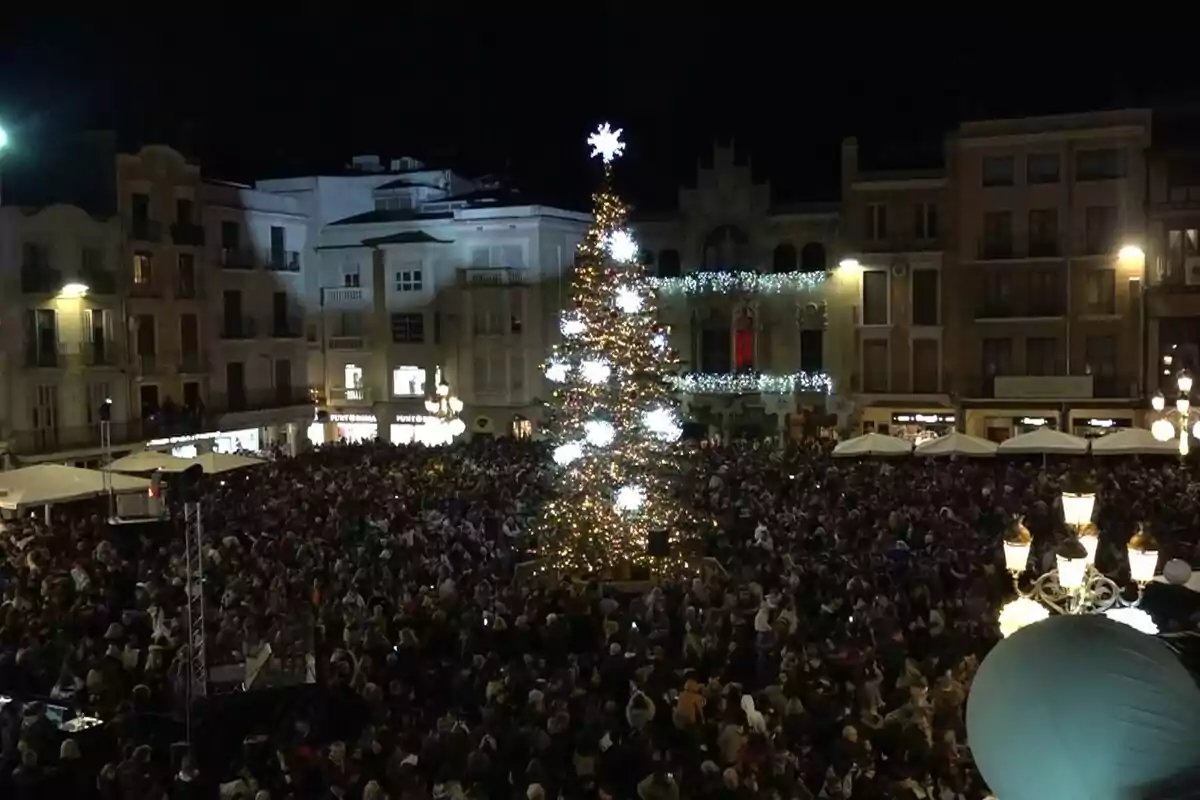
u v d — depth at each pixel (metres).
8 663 17.19
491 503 30.20
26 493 28.59
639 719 14.40
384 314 62.44
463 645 18.02
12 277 45.12
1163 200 49.31
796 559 22.33
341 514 27.55
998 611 18.28
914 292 53.81
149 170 52.44
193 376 54.47
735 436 57.56
